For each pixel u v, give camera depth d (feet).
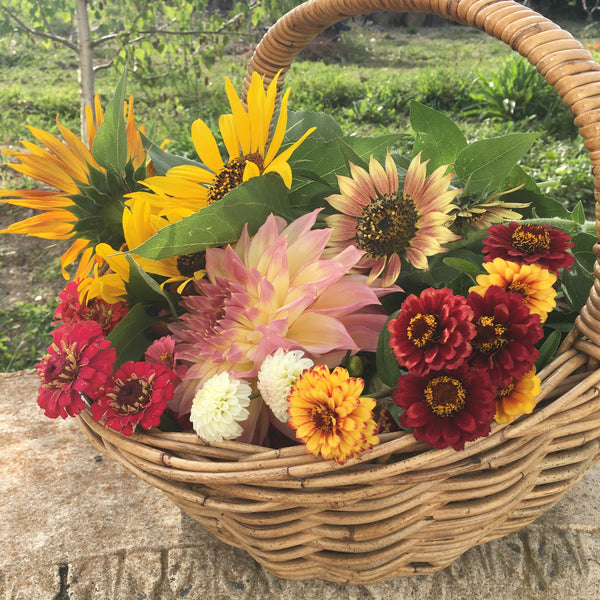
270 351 2.27
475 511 2.26
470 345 1.87
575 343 2.12
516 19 2.06
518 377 1.93
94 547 3.02
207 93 17.83
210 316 2.49
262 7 10.21
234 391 2.19
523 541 3.02
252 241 2.50
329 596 2.82
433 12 2.32
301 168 2.91
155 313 2.87
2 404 4.31
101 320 2.90
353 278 2.48
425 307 1.94
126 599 2.87
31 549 3.02
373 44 29.32
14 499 3.34
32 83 18.79
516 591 2.86
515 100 15.02
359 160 2.68
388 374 2.22
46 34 10.07
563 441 2.27
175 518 3.20
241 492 2.15
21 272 9.12
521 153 2.71
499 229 2.28
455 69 20.51
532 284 2.09
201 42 11.70
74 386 2.38
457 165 2.78
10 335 7.84
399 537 2.27
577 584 2.89
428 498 2.14
